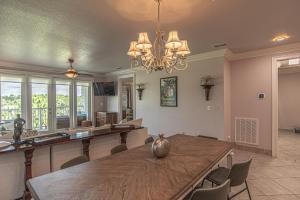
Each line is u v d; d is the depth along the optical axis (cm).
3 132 324
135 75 625
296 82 708
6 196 221
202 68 449
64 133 295
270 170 327
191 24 273
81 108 718
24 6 217
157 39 246
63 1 207
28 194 225
